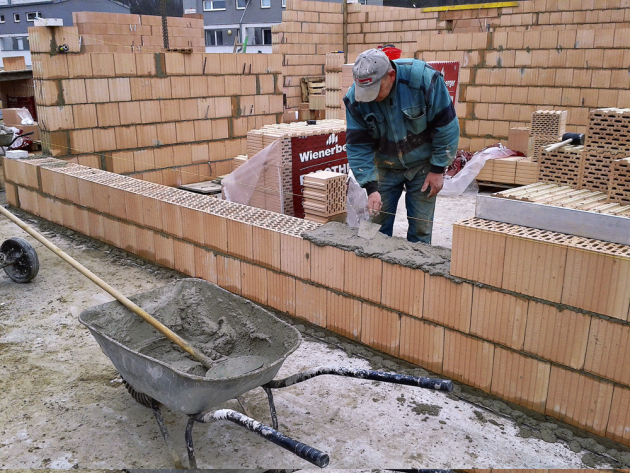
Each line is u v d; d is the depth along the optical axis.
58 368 4.10
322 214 5.51
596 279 2.95
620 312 2.90
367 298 4.05
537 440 3.23
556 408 3.27
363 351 4.17
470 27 14.02
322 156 6.50
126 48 15.23
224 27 31.86
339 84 10.62
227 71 9.86
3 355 4.27
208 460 3.11
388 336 4.01
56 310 5.07
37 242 6.96
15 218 4.12
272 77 10.60
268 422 3.42
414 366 3.92
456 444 3.20
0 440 3.29
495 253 3.31
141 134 8.98
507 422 3.40
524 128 9.18
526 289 3.23
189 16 17.73
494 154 8.90
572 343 3.12
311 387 3.79
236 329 3.70
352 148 4.42
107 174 7.00
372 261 3.94
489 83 10.24
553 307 3.15
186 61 9.24
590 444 3.13
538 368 3.29
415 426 3.37
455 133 4.32
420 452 3.13
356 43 17.88
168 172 9.48
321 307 4.40
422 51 10.86
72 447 3.24
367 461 3.06
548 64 9.58
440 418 3.44
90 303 5.21
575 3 12.44
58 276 5.87
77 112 8.19
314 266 4.33
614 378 3.00
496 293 3.36
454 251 3.48
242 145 10.46
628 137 3.47
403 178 4.80
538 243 3.12
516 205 3.39
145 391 3.10
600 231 3.09
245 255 4.88
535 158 8.34
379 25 17.20
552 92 9.67
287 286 4.62
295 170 6.25
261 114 10.62
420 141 4.46
